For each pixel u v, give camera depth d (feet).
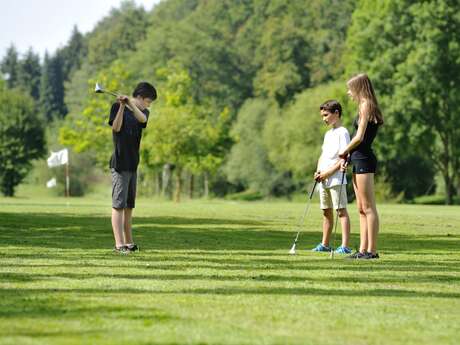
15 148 407.64
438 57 266.57
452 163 283.59
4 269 38.27
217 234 72.43
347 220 54.95
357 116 49.21
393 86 276.62
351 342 22.25
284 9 508.94
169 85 323.57
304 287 33.30
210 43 472.44
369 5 287.69
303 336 22.81
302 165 338.75
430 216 119.24
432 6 267.59
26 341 21.58
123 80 364.38
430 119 273.13
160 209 143.02
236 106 474.90
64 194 437.99
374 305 28.81
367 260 46.75
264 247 57.62
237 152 404.77
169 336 22.40
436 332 24.02
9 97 421.59
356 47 286.66
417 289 33.45
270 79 441.68
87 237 64.44
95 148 356.18
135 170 51.96
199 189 444.55
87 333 22.77
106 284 33.14
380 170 318.24
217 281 34.76
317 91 347.36
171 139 285.84
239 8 568.00
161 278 35.53
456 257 50.47
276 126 367.45
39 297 29.40
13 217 98.58
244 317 25.64
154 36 469.98
